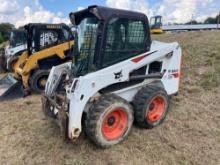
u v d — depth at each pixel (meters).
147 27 4.38
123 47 4.14
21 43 10.52
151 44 4.80
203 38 13.28
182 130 4.47
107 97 3.86
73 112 3.59
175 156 3.74
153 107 4.50
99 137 3.78
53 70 4.64
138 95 4.38
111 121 3.96
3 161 3.82
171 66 4.96
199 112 5.12
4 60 11.00
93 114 3.69
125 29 4.09
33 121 5.18
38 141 4.33
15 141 4.39
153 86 4.52
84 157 3.79
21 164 3.73
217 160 3.62
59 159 3.79
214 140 4.12
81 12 4.08
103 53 3.89
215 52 9.19
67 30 7.54
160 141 4.14
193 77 7.14
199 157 3.70
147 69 4.57
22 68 7.44
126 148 3.97
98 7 3.79
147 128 4.50
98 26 3.85
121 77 4.05
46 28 7.33
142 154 3.81
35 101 6.53
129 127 4.13
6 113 5.74
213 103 5.50
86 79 3.62
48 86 4.59
